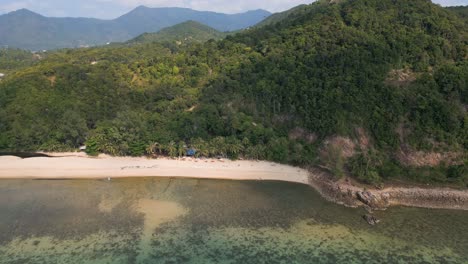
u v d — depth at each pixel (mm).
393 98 90125
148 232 63375
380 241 61875
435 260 57062
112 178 85812
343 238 62688
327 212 71500
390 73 95812
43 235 61750
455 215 69938
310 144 94500
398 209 72062
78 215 68625
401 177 80562
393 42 101250
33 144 99875
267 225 66500
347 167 85188
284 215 70188
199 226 65625
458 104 87312
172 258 56469
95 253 57156
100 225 65250
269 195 78625
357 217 69562
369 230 65125
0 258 55406
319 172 87000
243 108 106688
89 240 60625
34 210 70188
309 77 103125
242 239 61906
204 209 72000
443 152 82188
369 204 73250
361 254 58406
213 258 56719
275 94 105000
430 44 100438
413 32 104562
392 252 58969
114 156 97000
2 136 98500
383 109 89812
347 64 99750
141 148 95938
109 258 56031
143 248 58781
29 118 102938
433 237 63062
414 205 73250
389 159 85125
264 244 60656
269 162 94688
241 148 95312
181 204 73938
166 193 78812
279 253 58344
